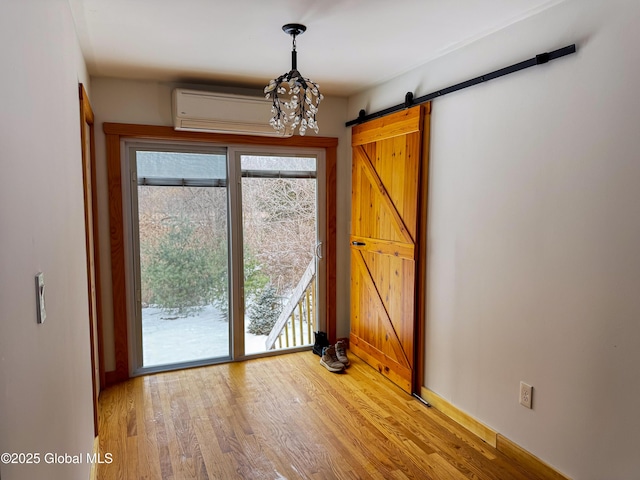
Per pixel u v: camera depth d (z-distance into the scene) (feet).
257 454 7.97
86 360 7.06
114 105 10.73
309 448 8.17
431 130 9.59
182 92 10.69
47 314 3.87
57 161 4.78
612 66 5.93
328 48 8.84
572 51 6.40
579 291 6.51
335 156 13.19
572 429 6.71
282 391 10.61
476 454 7.98
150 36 8.04
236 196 12.21
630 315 5.83
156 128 11.05
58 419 4.23
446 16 7.22
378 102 11.68
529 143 7.23
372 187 11.79
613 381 6.08
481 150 8.25
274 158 12.64
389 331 11.27
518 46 7.43
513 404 7.77
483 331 8.37
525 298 7.43
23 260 3.07
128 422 9.08
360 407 9.80
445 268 9.32
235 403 9.96
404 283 10.52
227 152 12.08
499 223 7.90
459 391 9.08
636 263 5.74
